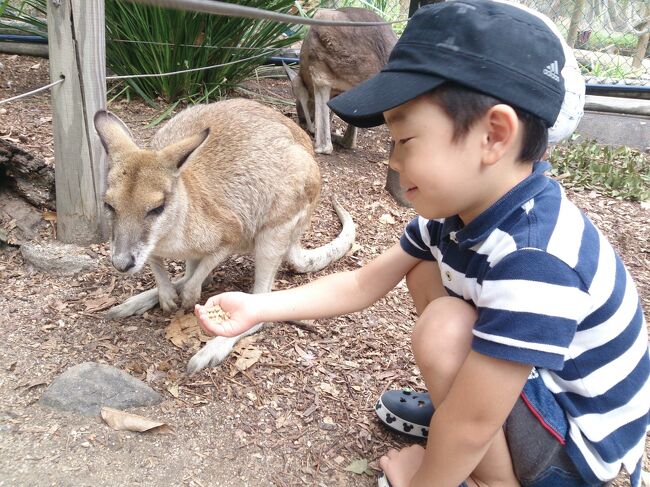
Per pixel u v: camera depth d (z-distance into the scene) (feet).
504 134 1.81
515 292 1.90
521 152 1.93
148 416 3.07
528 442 2.24
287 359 3.63
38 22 7.31
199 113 4.33
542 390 2.24
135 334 3.73
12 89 6.60
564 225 1.99
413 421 3.04
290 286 4.51
